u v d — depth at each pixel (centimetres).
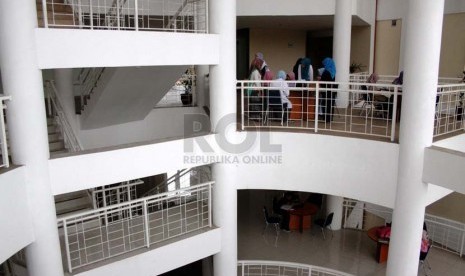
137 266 471
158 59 437
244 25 1005
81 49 386
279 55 1132
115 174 438
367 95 610
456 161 395
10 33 344
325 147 511
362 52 986
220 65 491
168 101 841
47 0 470
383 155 468
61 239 507
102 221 568
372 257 667
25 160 372
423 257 600
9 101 360
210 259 685
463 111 537
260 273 629
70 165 405
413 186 433
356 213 795
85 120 645
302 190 536
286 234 754
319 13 784
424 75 405
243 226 793
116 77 522
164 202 717
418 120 417
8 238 356
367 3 894
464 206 759
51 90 630
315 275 618
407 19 413
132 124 715
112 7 494
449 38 807
